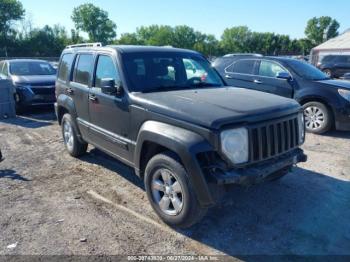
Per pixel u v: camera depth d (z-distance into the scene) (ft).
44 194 15.56
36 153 21.59
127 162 14.87
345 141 23.58
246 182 11.16
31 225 12.85
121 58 15.15
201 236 12.11
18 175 17.88
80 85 18.13
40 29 279.69
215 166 11.01
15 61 39.04
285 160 12.40
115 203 14.61
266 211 13.74
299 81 26.02
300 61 28.27
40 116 34.45
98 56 16.84
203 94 13.97
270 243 11.70
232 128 11.07
